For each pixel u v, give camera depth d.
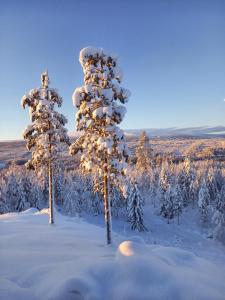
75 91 17.16
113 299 9.31
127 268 10.63
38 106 23.09
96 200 73.69
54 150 24.56
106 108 16.39
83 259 12.70
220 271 13.59
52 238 18.02
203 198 68.81
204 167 108.88
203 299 9.16
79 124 17.73
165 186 74.00
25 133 24.17
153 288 9.68
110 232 17.86
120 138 17.06
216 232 57.31
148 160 75.62
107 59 17.17
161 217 73.50
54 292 9.42
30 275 11.18
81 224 27.22
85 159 17.83
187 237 60.50
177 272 11.05
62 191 74.12
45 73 24.45
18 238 17.53
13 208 66.44
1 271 11.76
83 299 9.25
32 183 71.31
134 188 61.47
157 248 15.30
